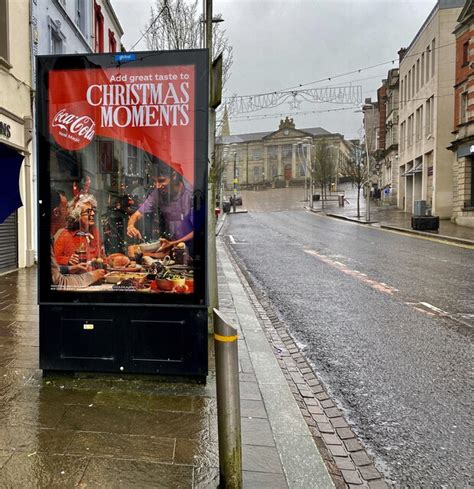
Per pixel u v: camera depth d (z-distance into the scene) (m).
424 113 30.73
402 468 3.07
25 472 2.69
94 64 3.79
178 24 9.66
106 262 3.91
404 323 6.48
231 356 2.54
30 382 3.98
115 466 2.77
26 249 10.98
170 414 3.44
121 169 3.84
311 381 4.56
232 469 2.54
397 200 42.97
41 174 3.88
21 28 10.84
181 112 3.78
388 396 4.18
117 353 3.97
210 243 5.61
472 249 15.66
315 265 12.16
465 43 23.97
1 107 9.63
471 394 4.20
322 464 2.90
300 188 86.50
